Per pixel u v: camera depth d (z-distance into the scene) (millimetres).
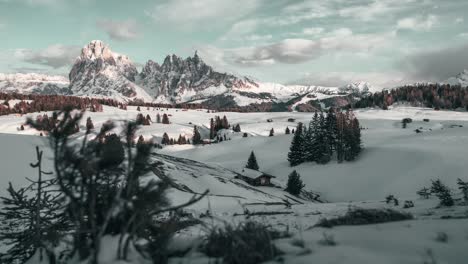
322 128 106062
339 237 4227
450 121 170250
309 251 3713
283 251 3811
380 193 72750
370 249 3715
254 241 3816
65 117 3471
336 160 102125
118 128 3783
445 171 73438
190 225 7203
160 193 3871
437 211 9758
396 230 4348
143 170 3961
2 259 6586
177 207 3971
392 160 87812
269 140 156875
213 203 34625
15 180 20281
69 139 3613
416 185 71188
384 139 122625
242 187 64562
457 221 4738
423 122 170125
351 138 97562
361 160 95062
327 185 84500
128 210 3920
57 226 5898
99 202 4156
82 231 3631
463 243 3674
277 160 121250
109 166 3738
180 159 97625
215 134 198750
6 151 27141
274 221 10352
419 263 3248
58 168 3512
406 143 102188
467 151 83438
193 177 58969
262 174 79812
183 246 4281
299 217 11289
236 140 162500
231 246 3846
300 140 110375
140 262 3686
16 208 6730
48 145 3525
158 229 4312
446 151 84500
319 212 13492
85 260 3756
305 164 106625
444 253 3463
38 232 5719
